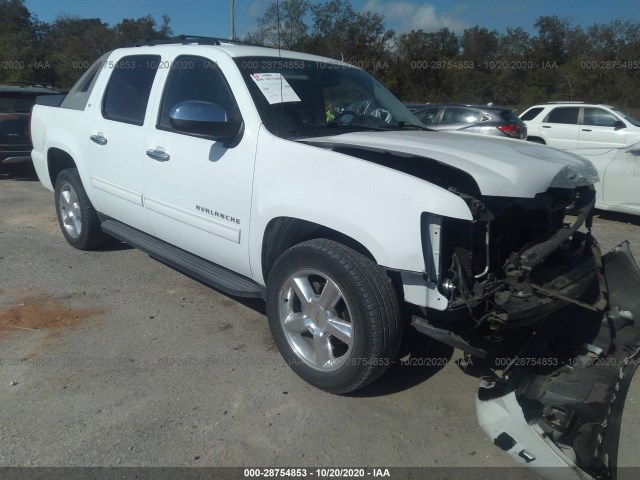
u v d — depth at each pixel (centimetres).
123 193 457
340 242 321
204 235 386
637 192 706
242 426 300
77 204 552
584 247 345
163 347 382
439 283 277
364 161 298
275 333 343
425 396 329
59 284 488
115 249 583
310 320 327
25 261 543
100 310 438
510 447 255
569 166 317
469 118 1312
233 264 376
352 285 292
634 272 380
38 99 609
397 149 321
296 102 375
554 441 253
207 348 381
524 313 274
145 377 345
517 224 300
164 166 405
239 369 355
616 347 329
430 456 281
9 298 457
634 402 326
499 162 297
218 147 365
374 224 284
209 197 373
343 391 318
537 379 289
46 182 594
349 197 294
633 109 3122
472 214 267
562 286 299
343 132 374
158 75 430
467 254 280
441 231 272
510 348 356
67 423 300
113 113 472
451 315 283
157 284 491
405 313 310
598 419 259
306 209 310
